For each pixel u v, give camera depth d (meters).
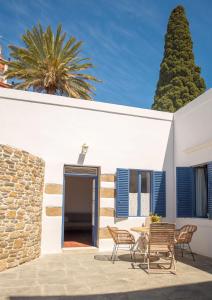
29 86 17.53
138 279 6.41
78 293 5.46
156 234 7.20
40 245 9.12
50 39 17.00
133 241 8.13
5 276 6.54
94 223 10.15
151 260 8.38
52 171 9.59
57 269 7.23
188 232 8.18
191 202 10.15
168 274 6.85
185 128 10.59
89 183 16.34
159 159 10.97
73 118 10.02
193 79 20.25
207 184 9.70
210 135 9.20
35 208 8.66
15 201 7.54
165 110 19.11
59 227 9.45
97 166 10.14
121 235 8.46
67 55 17.80
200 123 9.75
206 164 9.57
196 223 9.50
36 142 9.52
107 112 10.45
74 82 18.67
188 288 5.83
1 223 6.99
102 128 10.33
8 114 9.33
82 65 18.53
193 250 9.55
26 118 9.49
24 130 9.43
